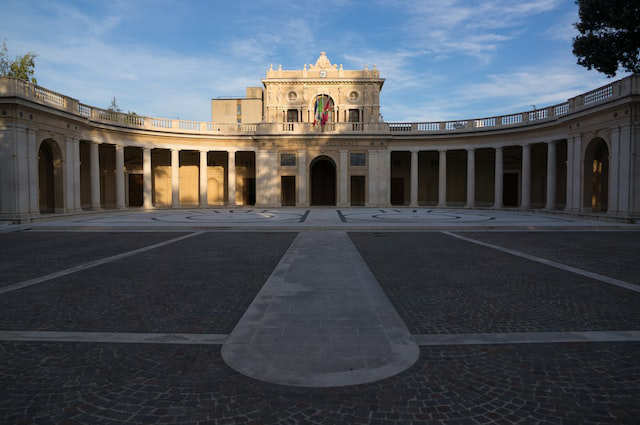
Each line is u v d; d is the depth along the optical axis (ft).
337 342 17.25
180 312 21.97
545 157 131.23
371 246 46.47
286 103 159.12
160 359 15.92
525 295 25.11
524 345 17.24
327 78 156.76
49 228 66.74
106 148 136.05
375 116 158.51
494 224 70.38
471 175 129.39
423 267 33.94
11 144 73.92
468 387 13.61
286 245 47.44
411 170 142.41
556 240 52.21
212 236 56.75
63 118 88.58
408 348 16.70
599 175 92.43
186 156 154.40
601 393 13.24
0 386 13.88
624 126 75.20
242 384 13.82
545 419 11.77
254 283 28.40
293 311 21.33
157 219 84.58
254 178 157.79
